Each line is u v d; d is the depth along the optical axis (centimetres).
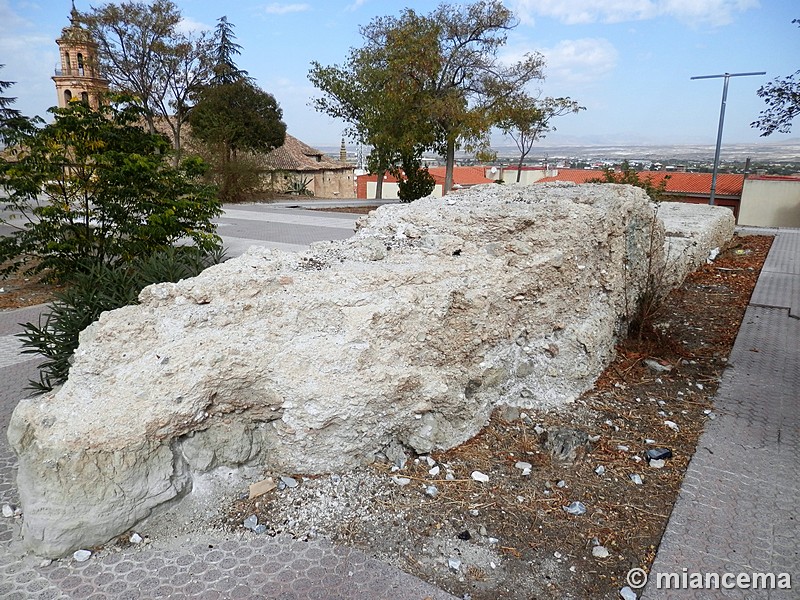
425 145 2512
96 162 834
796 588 286
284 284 391
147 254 841
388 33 2608
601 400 496
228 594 282
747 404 489
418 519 340
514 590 288
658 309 691
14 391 536
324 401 353
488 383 445
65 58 3472
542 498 361
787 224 2750
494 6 2475
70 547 309
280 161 3984
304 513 343
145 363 337
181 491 338
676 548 314
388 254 479
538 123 3053
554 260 479
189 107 3347
